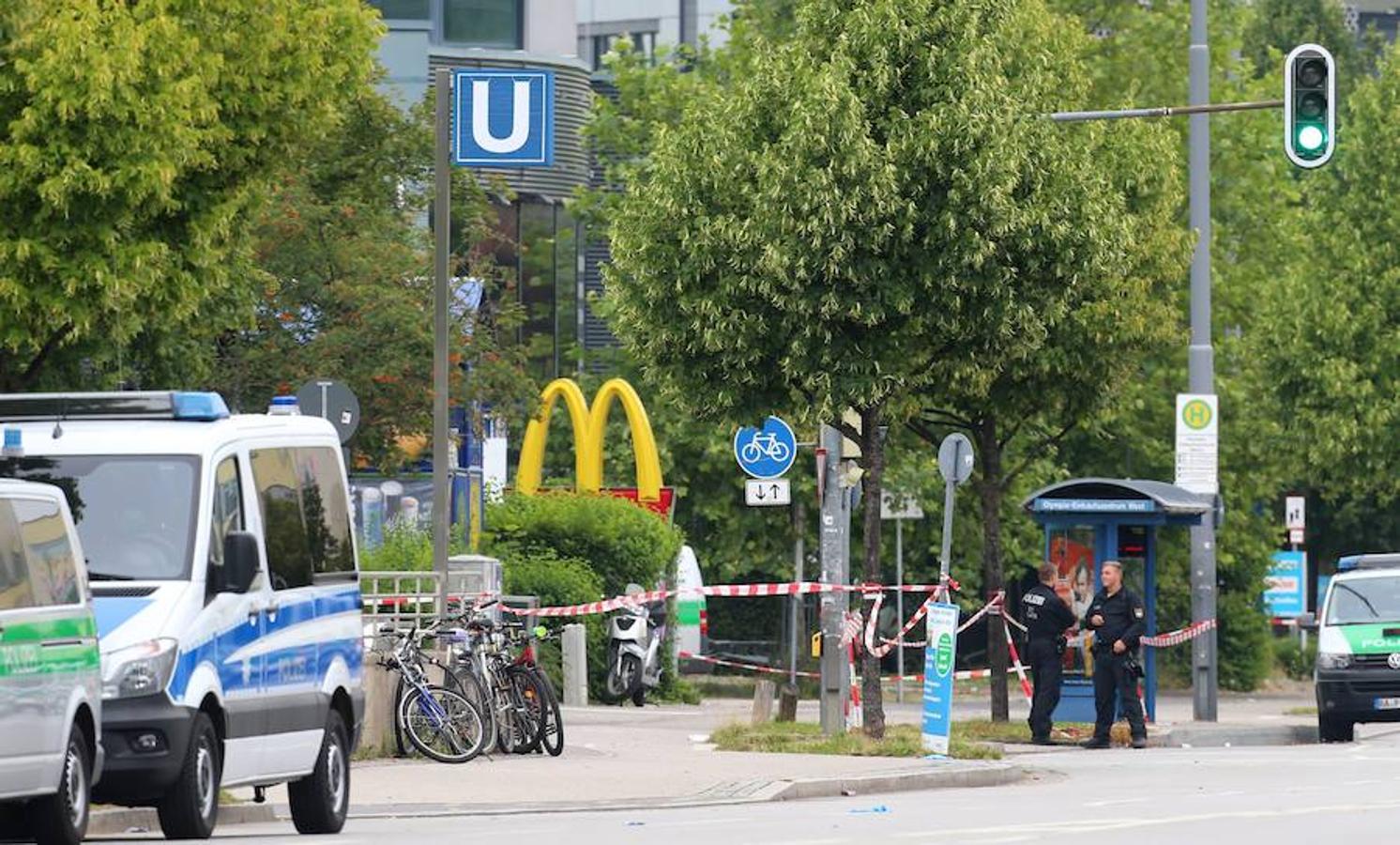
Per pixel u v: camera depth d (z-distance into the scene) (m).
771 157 52.94
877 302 53.06
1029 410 67.88
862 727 56.12
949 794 44.28
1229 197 107.69
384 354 76.88
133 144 44.75
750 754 52.50
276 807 41.34
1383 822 36.28
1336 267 101.25
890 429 65.38
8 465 33.66
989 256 53.62
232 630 33.53
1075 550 68.69
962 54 53.16
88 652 30.78
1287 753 59.50
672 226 55.31
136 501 33.44
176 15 48.91
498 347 82.12
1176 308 72.56
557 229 122.94
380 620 51.66
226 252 52.88
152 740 31.70
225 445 34.44
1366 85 101.62
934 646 52.44
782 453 66.75
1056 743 63.69
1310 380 101.38
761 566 99.94
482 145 63.34
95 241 45.16
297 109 51.31
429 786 43.97
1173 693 104.25
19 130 44.22
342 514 38.31
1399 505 124.75
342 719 37.62
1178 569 103.75
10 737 28.61
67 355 51.91
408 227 81.88
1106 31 108.19
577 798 42.00
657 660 80.62
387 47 112.75
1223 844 32.34
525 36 124.25
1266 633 107.38
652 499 87.62
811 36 55.12
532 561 78.00
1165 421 102.31
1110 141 68.94
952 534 99.62
